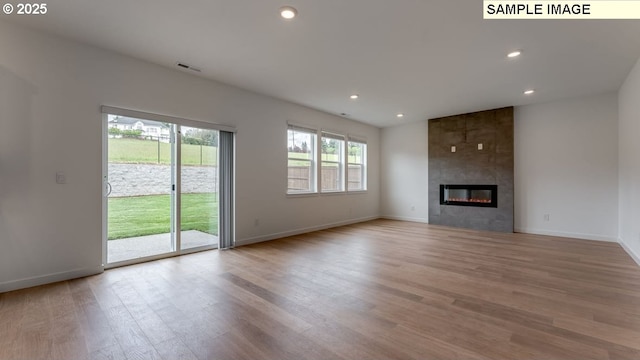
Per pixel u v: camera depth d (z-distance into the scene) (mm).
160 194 3932
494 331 2031
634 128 3797
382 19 2631
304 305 2455
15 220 2797
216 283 2963
